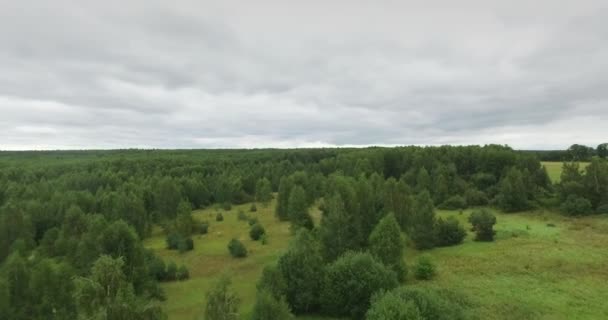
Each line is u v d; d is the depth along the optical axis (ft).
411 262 168.25
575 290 126.00
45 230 226.38
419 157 343.87
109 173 329.31
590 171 250.16
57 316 107.86
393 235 146.10
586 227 209.67
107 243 138.51
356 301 118.11
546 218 236.84
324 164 394.93
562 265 149.59
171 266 163.94
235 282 155.53
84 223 194.90
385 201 224.94
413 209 203.82
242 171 382.01
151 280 142.82
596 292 123.95
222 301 79.77
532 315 109.29
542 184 292.81
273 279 120.78
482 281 136.77
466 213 263.49
